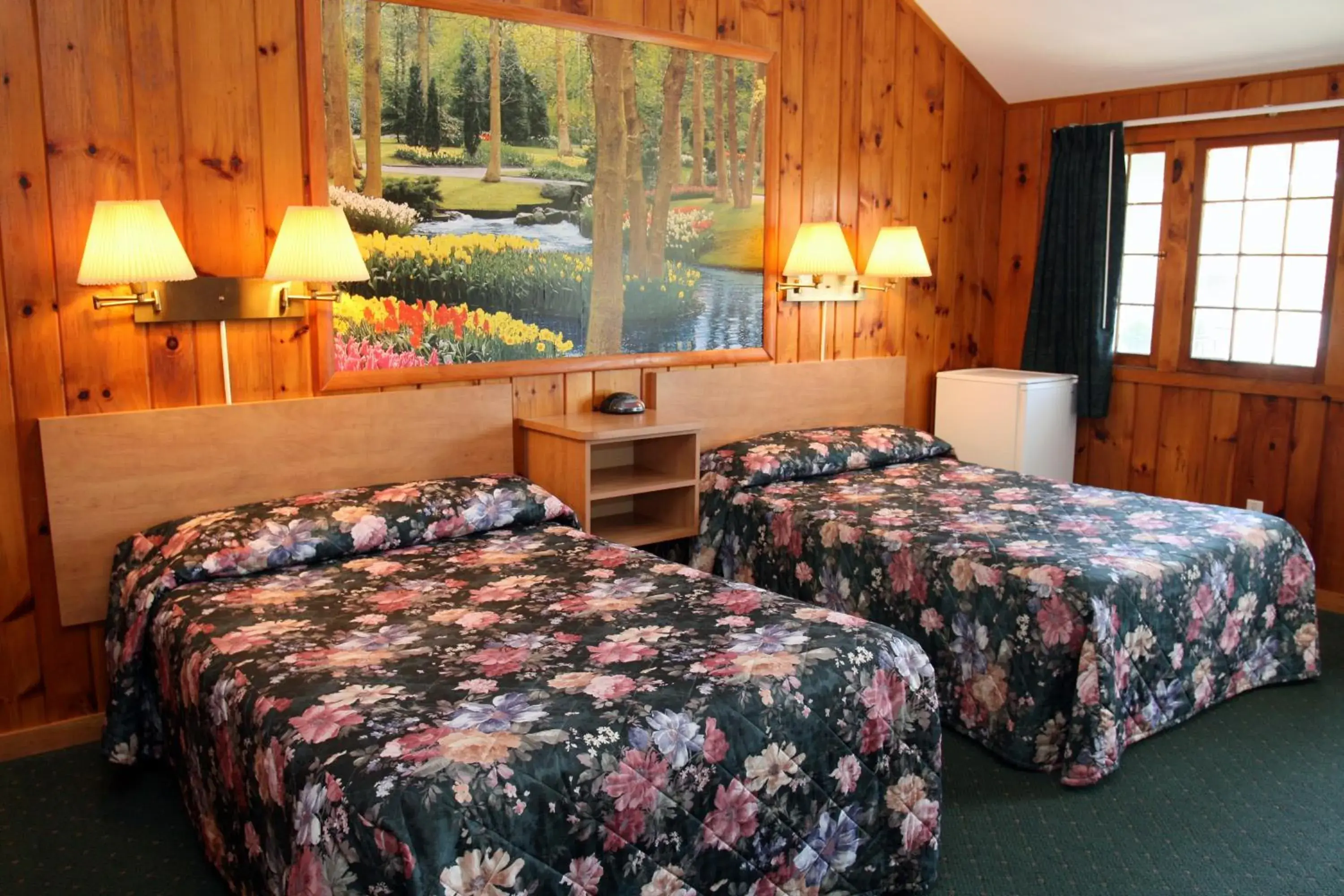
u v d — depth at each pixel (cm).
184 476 311
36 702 304
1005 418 472
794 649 221
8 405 288
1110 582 284
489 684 204
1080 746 277
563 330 387
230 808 210
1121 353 496
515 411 377
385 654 220
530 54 364
